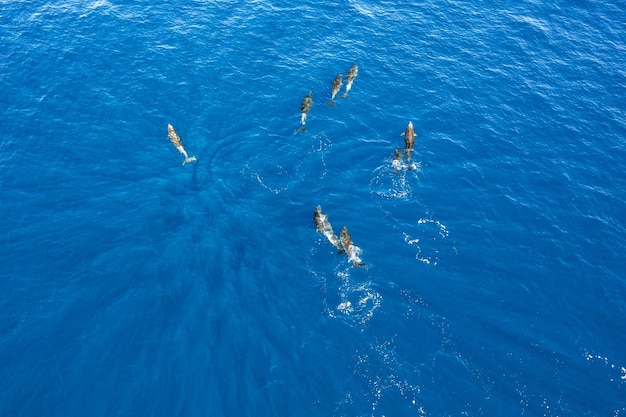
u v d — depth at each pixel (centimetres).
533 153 3841
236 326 2730
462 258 3131
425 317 2838
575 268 3123
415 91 4309
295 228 3219
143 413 2412
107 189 3378
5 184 3378
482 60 4703
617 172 3744
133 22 4850
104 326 2714
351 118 4003
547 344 2758
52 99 4012
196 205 3309
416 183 3547
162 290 2872
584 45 4953
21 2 5034
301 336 2714
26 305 2795
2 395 2452
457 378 2602
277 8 5147
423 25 5094
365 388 2538
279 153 3691
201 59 4466
